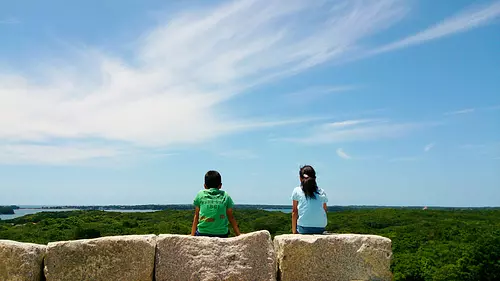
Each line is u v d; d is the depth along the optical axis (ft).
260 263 19.45
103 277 18.85
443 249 162.91
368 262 20.44
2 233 130.00
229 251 19.45
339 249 20.39
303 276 19.98
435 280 144.05
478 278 146.41
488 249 150.51
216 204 22.39
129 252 19.12
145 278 19.11
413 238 176.96
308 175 24.38
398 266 154.40
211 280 19.06
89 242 18.99
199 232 22.27
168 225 135.13
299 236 20.49
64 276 18.67
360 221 202.39
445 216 224.33
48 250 18.75
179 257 19.38
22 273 18.35
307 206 23.85
